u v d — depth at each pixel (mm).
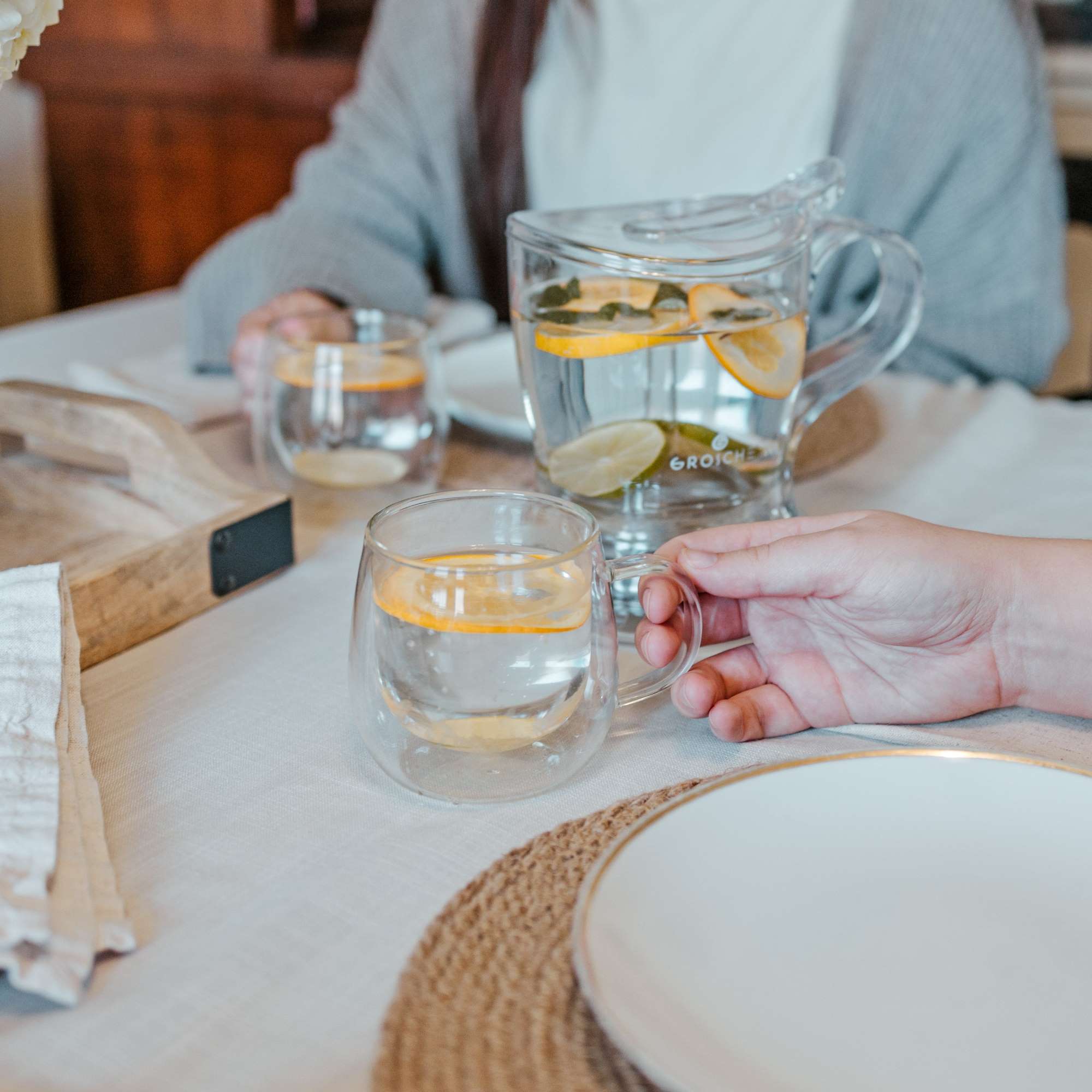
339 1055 541
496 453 988
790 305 763
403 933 583
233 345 1084
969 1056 531
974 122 1402
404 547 654
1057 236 1419
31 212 3039
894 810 604
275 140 2736
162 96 2824
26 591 689
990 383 1240
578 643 632
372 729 640
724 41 1586
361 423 881
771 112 1577
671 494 768
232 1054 540
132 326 1351
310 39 2793
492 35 1510
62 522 856
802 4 1557
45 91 2955
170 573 759
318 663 737
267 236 1273
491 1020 542
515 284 776
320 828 628
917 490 920
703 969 544
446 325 1229
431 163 1571
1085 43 1832
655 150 1615
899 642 678
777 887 574
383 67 1604
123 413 843
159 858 612
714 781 605
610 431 753
